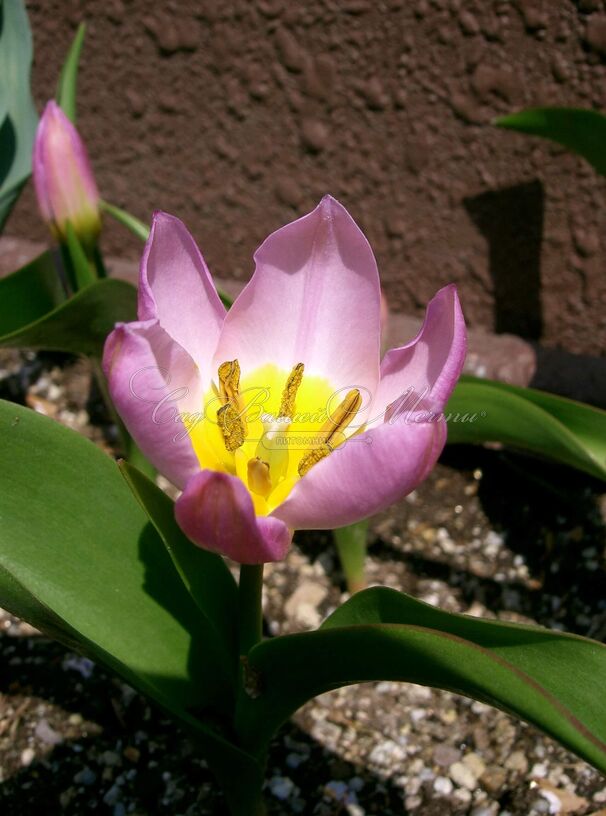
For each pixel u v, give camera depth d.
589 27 0.31
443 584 0.32
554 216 0.35
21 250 0.44
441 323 0.17
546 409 0.28
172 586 0.21
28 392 0.40
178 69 0.37
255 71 0.36
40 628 0.19
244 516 0.15
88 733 0.28
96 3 0.37
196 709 0.21
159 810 0.26
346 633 0.16
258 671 0.19
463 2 0.32
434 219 0.37
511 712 0.16
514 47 0.32
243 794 0.23
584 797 0.26
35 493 0.20
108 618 0.20
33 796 0.26
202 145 0.39
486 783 0.27
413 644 0.16
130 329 0.15
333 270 0.19
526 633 0.16
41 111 0.40
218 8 0.35
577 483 0.34
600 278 0.35
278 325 0.19
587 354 0.37
